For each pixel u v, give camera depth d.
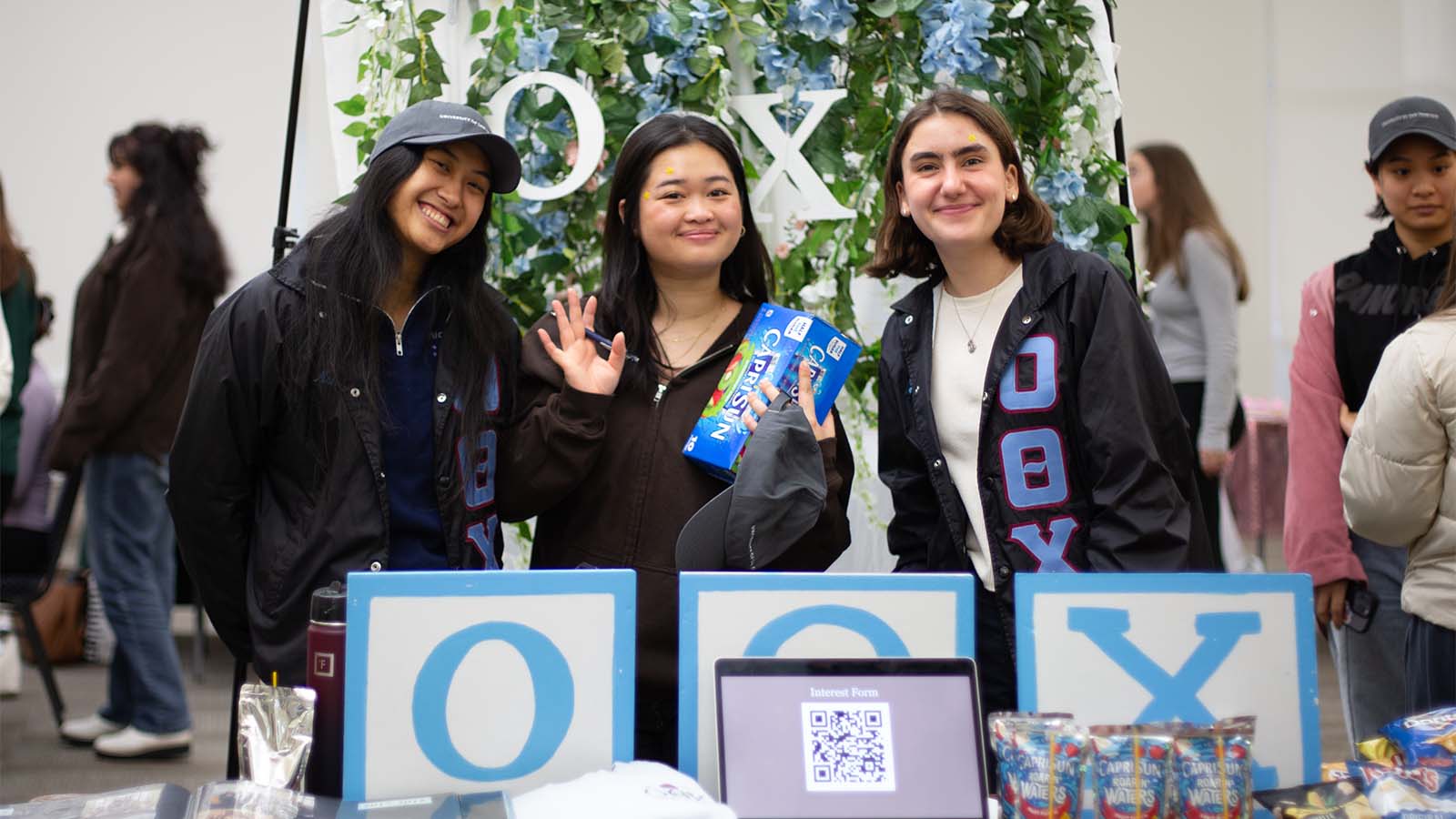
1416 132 2.48
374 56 2.47
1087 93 2.53
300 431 1.96
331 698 1.52
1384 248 2.62
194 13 6.42
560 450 2.03
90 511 3.85
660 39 2.44
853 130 2.51
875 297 2.69
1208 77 7.31
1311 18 7.23
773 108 2.50
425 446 2.01
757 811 1.46
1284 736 1.63
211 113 6.46
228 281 4.15
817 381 2.10
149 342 3.79
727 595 1.57
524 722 1.52
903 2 2.42
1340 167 7.25
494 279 2.54
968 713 1.53
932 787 1.49
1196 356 3.92
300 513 1.97
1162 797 1.45
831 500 2.05
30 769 3.74
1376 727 2.64
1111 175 2.54
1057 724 1.47
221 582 2.05
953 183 2.01
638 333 2.15
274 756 1.47
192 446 1.97
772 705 1.51
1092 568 1.98
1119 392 1.97
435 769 1.49
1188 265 3.90
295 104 2.47
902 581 1.60
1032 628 1.62
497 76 2.44
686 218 2.10
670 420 2.12
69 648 5.34
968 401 2.08
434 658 1.50
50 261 6.35
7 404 3.65
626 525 2.09
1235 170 7.30
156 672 3.88
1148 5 7.29
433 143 1.94
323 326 1.93
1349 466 2.06
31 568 4.00
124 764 3.81
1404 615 2.61
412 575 1.51
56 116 6.35
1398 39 7.17
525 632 1.53
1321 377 2.69
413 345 2.04
